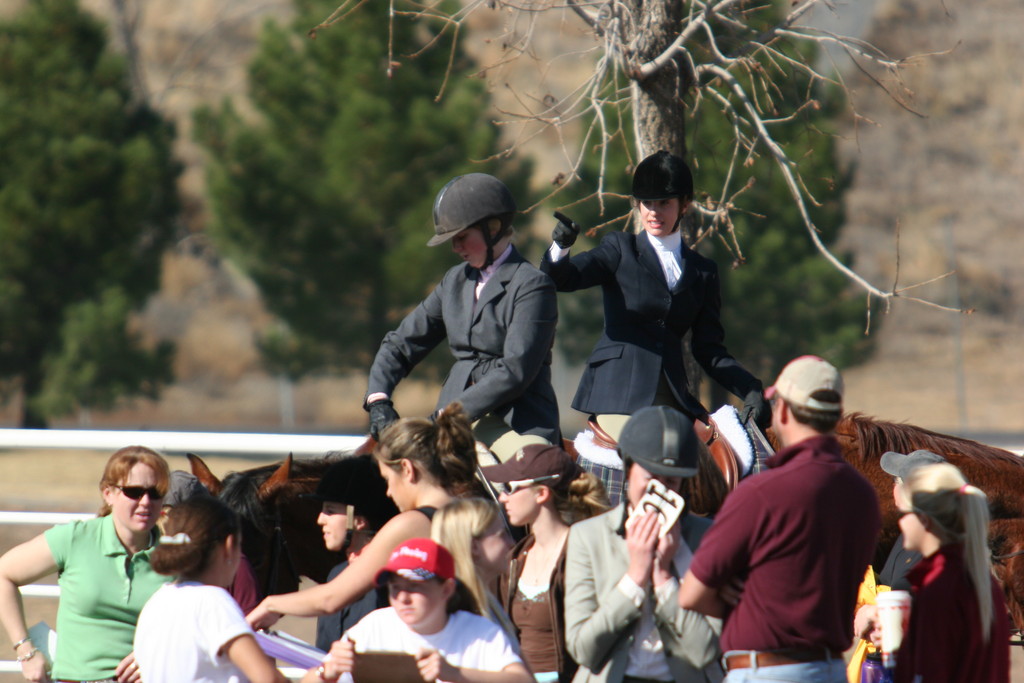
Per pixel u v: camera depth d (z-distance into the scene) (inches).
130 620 568.7
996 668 486.9
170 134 3371.1
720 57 962.7
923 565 486.9
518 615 549.0
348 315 3004.4
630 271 690.2
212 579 483.5
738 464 653.3
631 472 476.7
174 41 5959.6
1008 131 6387.8
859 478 455.2
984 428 5285.4
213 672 473.1
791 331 2797.7
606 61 959.0
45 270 3125.0
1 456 2923.2
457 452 530.6
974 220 6304.1
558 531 554.6
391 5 943.7
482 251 636.7
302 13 2881.4
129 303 3245.6
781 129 1425.9
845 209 2844.5
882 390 5782.5
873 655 691.4
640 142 966.4
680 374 693.3
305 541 684.1
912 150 6417.3
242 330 6683.1
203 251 4456.2
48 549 573.9
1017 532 722.2
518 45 991.6
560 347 3203.7
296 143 2864.2
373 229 2864.2
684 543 487.8
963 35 6451.8
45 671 580.4
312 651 526.3
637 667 475.5
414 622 464.8
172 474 641.0
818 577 441.4
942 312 6117.1
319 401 6373.0
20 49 3110.2
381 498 565.0
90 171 3063.5
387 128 2694.4
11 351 3181.6
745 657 447.5
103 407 3253.0
